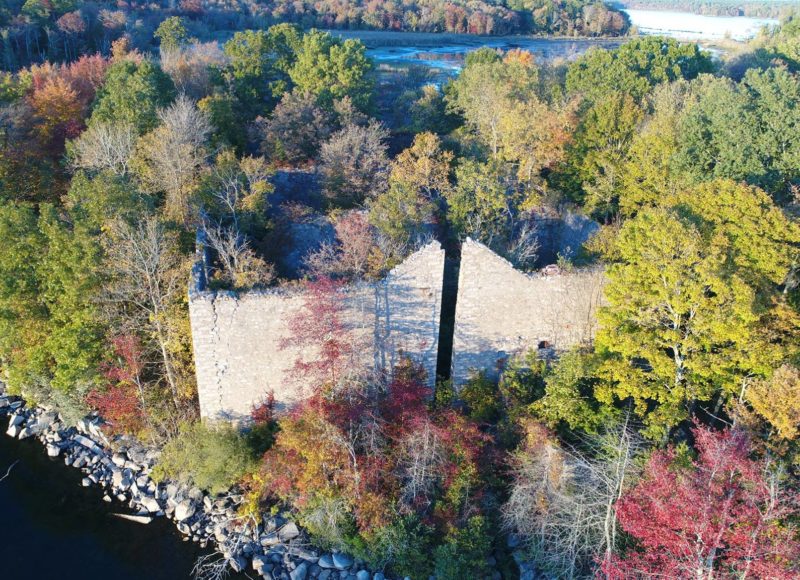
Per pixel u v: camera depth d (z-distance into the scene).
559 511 31.14
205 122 54.09
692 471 29.58
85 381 38.97
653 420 33.78
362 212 46.00
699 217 35.28
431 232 45.22
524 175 48.81
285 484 34.47
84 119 63.06
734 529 27.03
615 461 30.33
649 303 34.50
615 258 39.12
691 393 34.22
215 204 44.25
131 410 38.69
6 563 34.00
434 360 38.91
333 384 35.47
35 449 41.06
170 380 38.25
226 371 36.25
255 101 71.06
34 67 75.38
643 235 34.34
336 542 33.81
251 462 36.47
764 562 24.91
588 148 51.06
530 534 32.06
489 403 38.03
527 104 55.66
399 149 66.38
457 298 37.56
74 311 37.62
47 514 36.81
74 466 39.75
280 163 57.66
